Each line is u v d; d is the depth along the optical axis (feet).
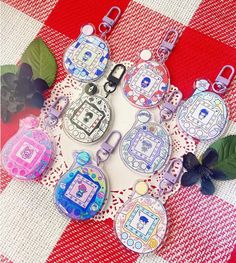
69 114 0.94
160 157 0.90
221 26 1.01
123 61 0.99
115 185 0.90
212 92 0.95
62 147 0.93
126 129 0.94
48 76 0.98
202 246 0.86
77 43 1.00
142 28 1.02
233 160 0.89
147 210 0.87
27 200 0.90
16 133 0.94
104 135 0.93
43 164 0.91
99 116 0.93
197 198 0.89
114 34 1.02
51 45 1.01
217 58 0.99
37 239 0.88
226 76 0.97
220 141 0.90
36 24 1.03
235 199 0.89
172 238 0.87
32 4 1.04
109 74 0.98
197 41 1.00
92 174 0.90
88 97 0.95
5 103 0.95
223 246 0.86
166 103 0.94
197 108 0.94
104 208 0.89
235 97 0.96
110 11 1.03
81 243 0.87
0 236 0.88
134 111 0.95
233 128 0.94
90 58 0.98
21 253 0.87
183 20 1.02
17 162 0.91
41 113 0.95
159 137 0.92
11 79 0.95
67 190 0.89
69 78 0.98
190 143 0.93
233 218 0.88
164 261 0.86
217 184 0.90
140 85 0.96
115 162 0.92
